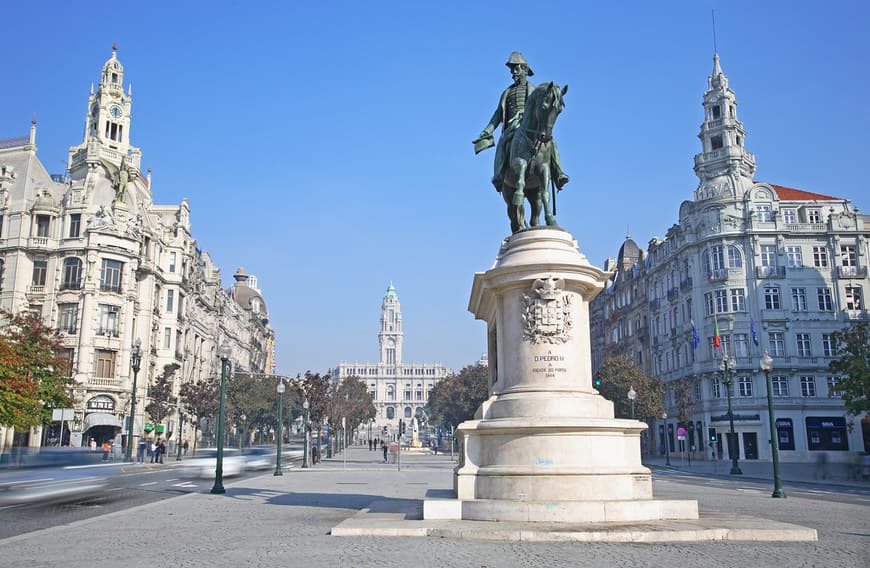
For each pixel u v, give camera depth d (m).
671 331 71.38
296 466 51.44
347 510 17.19
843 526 14.15
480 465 13.32
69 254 62.56
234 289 126.94
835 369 39.91
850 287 62.53
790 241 63.28
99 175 67.50
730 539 11.25
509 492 12.57
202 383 71.38
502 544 10.75
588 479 12.46
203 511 16.98
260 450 72.38
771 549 10.41
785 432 59.91
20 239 62.38
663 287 74.62
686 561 9.37
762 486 31.14
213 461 48.91
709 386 63.44
